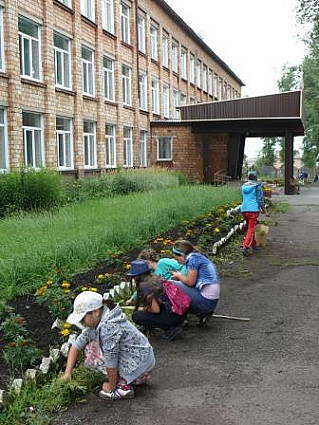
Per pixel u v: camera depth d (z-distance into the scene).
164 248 9.76
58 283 7.24
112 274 7.85
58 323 5.82
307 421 4.03
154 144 34.28
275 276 9.19
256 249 11.87
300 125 29.97
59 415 4.30
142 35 35.00
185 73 46.09
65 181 19.16
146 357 4.63
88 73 26.58
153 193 19.06
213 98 56.72
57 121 23.14
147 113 34.88
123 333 4.55
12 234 10.40
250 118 29.16
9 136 18.98
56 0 22.36
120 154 30.16
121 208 14.25
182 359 5.43
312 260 10.53
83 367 5.02
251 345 5.77
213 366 5.21
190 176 33.31
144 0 34.47
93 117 26.67
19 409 4.23
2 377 4.71
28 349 5.00
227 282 8.82
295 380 4.79
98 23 27.05
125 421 4.16
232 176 34.75
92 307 4.48
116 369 4.54
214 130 31.17
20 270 7.46
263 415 4.16
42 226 11.28
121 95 30.28
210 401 4.44
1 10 18.61
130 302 7.04
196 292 6.30
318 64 41.00
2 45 18.72
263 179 43.75
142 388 4.75
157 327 5.99
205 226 12.59
